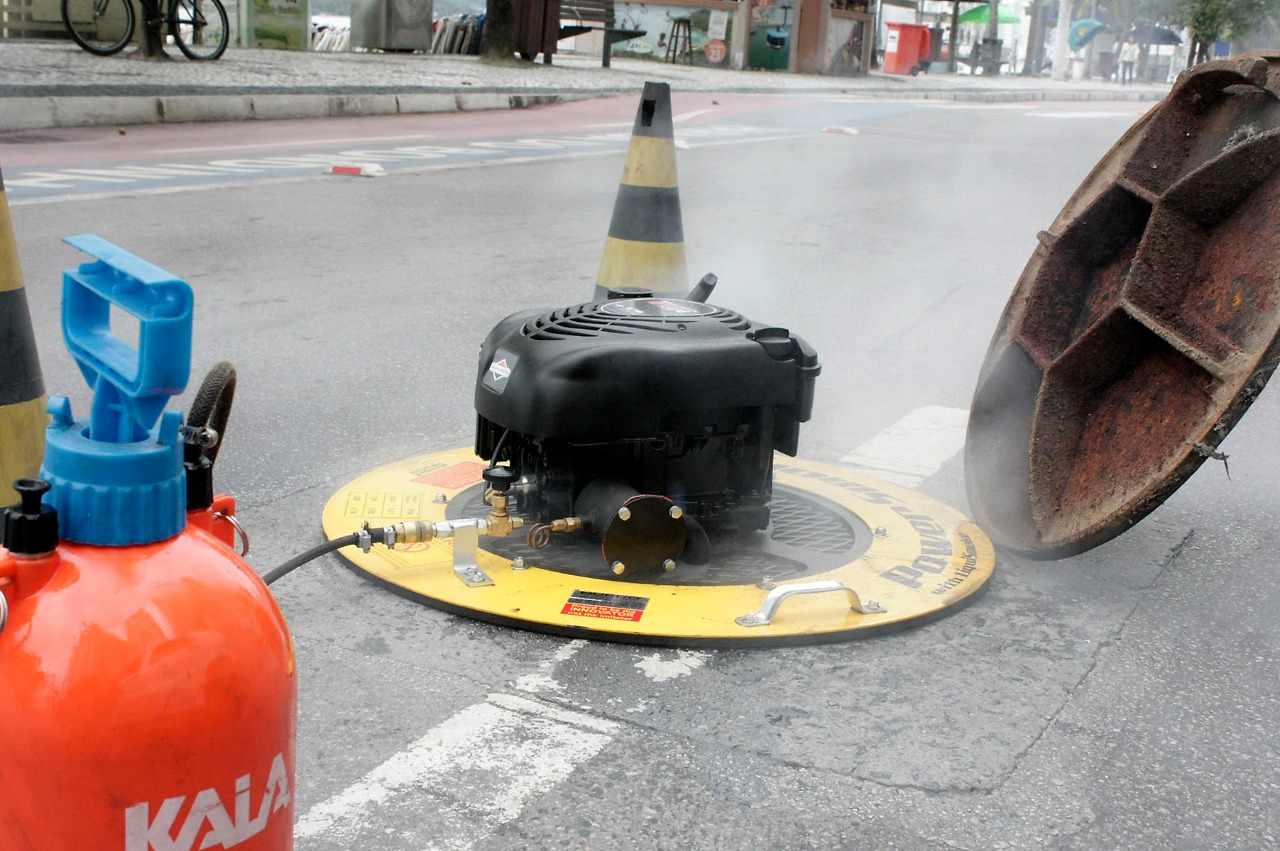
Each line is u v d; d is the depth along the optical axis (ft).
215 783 4.42
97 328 4.52
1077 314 12.85
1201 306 11.03
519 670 9.51
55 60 58.39
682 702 9.12
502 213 34.65
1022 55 253.03
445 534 10.62
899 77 131.75
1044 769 8.46
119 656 4.22
